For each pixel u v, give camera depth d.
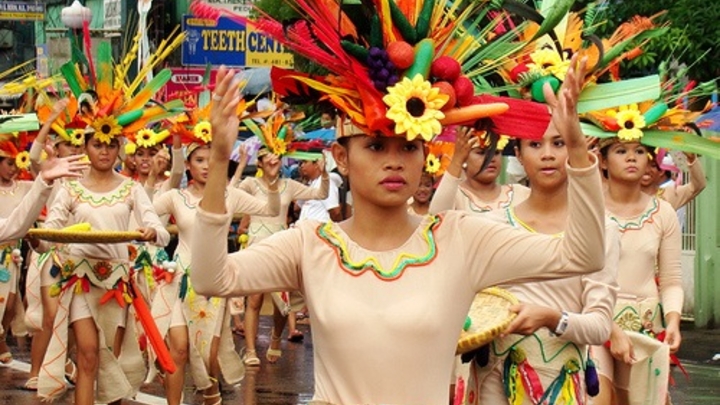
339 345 5.61
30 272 14.20
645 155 9.72
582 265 5.64
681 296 9.73
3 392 14.02
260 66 21.86
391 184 5.69
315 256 5.73
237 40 22.36
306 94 5.87
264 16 6.18
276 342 16.66
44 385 11.80
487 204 10.55
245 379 15.17
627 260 9.67
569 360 7.35
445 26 5.92
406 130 5.53
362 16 5.74
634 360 9.02
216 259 5.57
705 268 19.42
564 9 6.32
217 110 5.44
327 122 6.50
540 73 7.21
